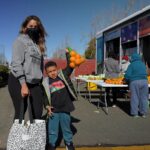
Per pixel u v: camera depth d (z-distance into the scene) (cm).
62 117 217
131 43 554
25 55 183
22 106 175
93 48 1570
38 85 189
